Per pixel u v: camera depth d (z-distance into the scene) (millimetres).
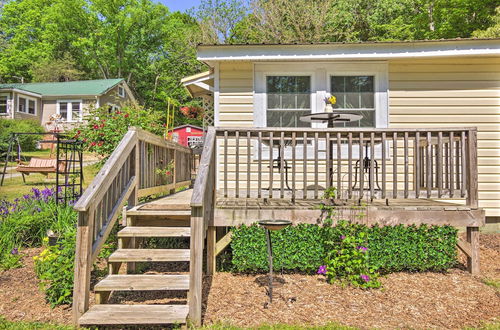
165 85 29391
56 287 3338
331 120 4824
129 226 4023
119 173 3756
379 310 3254
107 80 25188
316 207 4199
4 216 5344
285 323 2990
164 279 3242
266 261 4141
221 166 6512
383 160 4176
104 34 31172
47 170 11055
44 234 5242
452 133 4230
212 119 9219
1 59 31094
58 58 31703
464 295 3605
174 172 6102
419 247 4180
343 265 3926
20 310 3242
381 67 6418
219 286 3867
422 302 3434
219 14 24344
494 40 5766
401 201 5012
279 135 4406
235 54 6160
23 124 18922
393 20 19188
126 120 6766
